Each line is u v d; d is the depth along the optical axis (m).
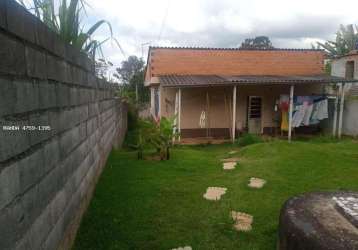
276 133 13.07
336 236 2.26
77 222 3.07
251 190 4.62
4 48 1.46
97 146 4.61
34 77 1.88
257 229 3.35
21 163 1.64
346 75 16.05
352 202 2.87
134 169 5.71
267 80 10.99
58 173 2.38
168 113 12.33
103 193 4.24
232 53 13.70
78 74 3.23
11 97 1.54
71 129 2.86
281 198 4.29
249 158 7.07
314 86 13.58
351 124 12.42
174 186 4.74
